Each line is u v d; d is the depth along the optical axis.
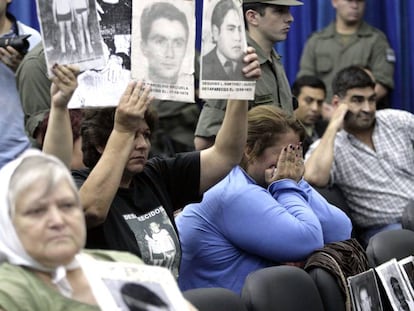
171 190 5.39
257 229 5.65
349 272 5.65
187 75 4.87
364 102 8.30
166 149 8.80
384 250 6.17
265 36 7.59
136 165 5.02
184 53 4.85
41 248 3.63
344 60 10.19
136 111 4.71
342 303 5.55
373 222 8.39
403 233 6.34
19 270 3.68
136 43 4.76
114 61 4.72
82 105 4.65
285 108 7.70
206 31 4.98
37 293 3.66
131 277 3.83
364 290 5.67
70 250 3.65
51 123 4.62
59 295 3.71
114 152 4.73
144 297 3.79
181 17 4.85
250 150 5.84
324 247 5.73
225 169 5.42
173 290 3.87
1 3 6.84
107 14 4.71
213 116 7.35
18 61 5.89
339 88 8.36
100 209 4.70
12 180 3.66
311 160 8.04
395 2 10.64
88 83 4.66
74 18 4.56
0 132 5.89
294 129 5.89
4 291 3.61
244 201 5.66
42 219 3.63
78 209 3.71
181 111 8.82
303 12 10.39
